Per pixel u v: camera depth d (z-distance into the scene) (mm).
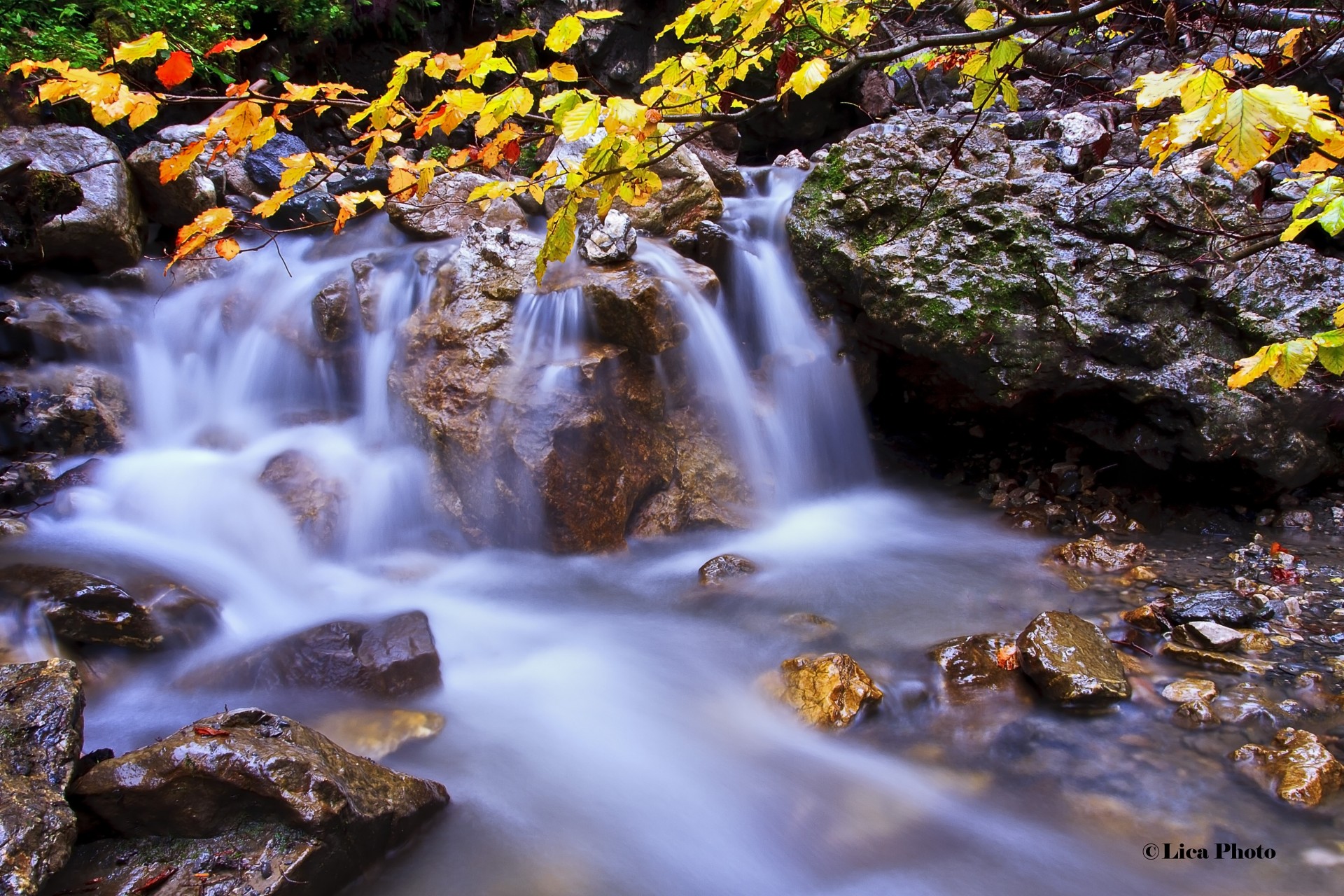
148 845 2670
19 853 2316
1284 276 5273
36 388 5461
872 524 5965
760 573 5117
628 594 4918
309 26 8117
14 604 3588
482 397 5277
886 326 5957
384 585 4930
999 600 4797
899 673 4023
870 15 3107
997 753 3529
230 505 5020
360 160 7551
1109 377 5344
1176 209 5387
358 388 6117
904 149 6250
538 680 4059
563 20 2461
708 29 9328
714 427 5859
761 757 3549
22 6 6781
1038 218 5617
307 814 2637
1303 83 6375
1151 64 7383
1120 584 4918
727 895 2861
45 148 6039
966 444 6824
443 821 3123
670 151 2812
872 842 3086
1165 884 2867
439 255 5934
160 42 2199
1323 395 5199
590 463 5168
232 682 3707
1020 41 3355
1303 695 3760
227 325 6352
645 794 3316
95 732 3393
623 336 5387
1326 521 5438
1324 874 2855
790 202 6703
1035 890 2865
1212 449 5242
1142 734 3586
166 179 2395
